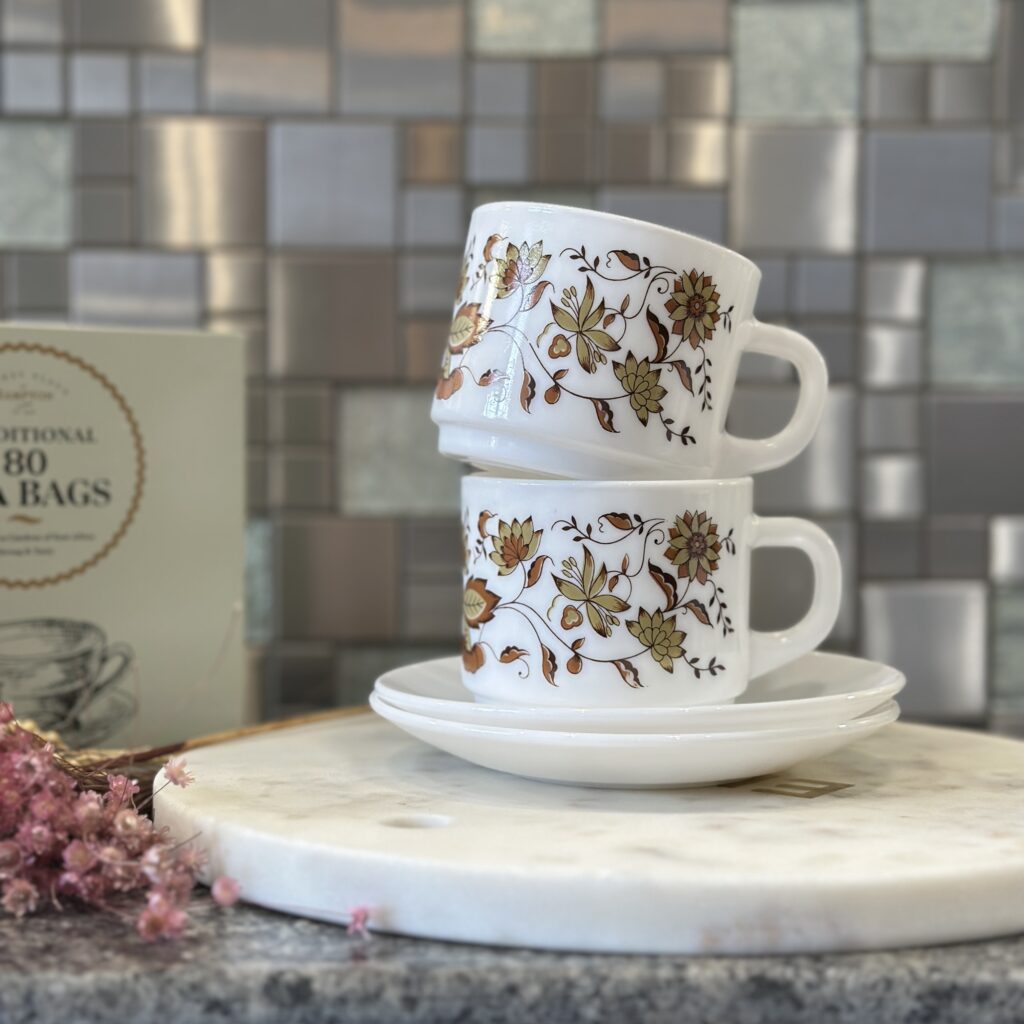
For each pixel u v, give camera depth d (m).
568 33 1.04
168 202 1.05
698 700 0.56
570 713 0.51
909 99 1.05
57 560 0.73
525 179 1.05
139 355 0.73
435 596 1.07
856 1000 0.42
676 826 0.50
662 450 0.55
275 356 1.05
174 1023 0.42
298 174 1.05
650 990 0.42
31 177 1.04
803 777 0.59
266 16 1.04
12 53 1.04
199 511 0.75
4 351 0.71
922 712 1.07
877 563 1.06
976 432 1.06
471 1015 0.42
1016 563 1.06
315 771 0.60
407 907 0.45
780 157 1.05
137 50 1.04
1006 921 0.45
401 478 1.06
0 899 0.49
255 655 1.06
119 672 0.74
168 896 0.46
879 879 0.43
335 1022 0.42
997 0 1.04
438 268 1.05
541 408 0.54
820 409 0.60
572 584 0.55
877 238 1.05
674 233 0.55
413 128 1.05
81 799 0.49
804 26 1.04
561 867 0.44
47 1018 0.42
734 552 0.57
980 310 1.06
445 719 0.53
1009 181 1.05
